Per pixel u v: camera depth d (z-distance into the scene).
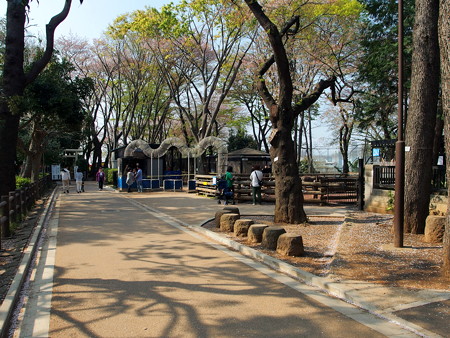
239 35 23.70
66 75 19.98
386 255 7.54
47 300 5.27
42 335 4.23
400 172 8.22
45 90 17.16
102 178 29.83
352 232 9.98
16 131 13.66
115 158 35.25
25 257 7.46
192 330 4.35
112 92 39.34
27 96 16.30
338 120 34.19
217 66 27.88
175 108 40.78
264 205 17.28
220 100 26.45
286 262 7.17
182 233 10.42
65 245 8.77
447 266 6.13
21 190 12.77
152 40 30.05
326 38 23.80
